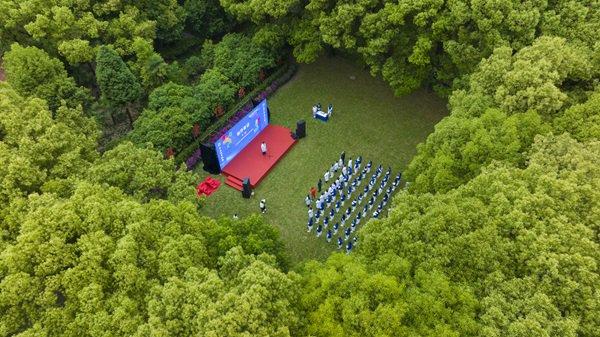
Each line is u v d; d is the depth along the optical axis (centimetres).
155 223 2386
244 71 4478
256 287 1984
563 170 2444
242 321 1880
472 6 3325
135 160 2952
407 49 3897
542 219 2262
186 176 3080
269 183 3916
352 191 3838
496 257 2170
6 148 2648
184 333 1942
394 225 2484
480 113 2973
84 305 1988
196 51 5362
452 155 2842
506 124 2725
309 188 3859
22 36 4225
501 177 2462
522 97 2848
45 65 3691
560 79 2919
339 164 3928
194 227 2483
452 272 2192
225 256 2303
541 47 2997
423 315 2045
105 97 3931
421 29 3738
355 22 4091
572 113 2739
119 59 3850
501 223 2256
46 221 2161
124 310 1980
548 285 2033
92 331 1934
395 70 3953
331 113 4472
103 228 2259
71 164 2781
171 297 1994
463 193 2528
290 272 2284
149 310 1984
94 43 4300
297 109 4556
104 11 4278
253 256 2303
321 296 2183
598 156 2444
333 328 2030
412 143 4162
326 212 3691
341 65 5050
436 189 2788
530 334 1864
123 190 2845
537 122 2714
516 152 2675
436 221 2303
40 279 2052
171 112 3897
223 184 3938
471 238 2202
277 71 4841
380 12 3744
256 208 3731
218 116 4334
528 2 3328
